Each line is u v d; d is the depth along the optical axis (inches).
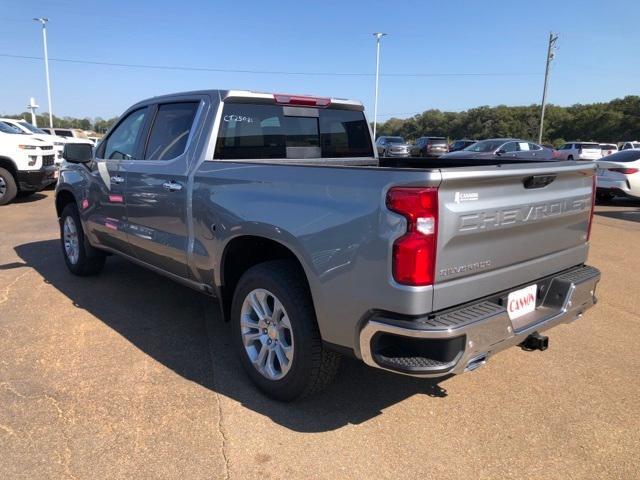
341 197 102.1
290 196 113.1
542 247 117.5
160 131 164.7
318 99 172.7
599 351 157.6
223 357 149.0
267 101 157.5
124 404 122.3
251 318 129.3
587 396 130.3
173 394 127.5
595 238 338.6
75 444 106.7
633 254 291.3
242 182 125.9
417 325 92.9
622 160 502.6
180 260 150.4
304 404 124.0
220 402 124.1
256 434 111.5
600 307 198.7
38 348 152.3
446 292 96.1
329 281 103.7
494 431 114.6
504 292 110.0
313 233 105.7
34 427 112.3
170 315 181.0
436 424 117.0
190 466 100.8
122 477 97.3
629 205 526.6
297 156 170.1
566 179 121.3
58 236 316.8
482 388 133.6
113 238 186.4
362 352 100.0
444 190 92.4
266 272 118.6
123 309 186.1
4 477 96.4
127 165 171.5
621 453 107.3
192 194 141.0
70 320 174.7
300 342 112.9
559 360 150.9
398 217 92.4
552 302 123.0
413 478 98.9
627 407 125.2
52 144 478.9
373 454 105.7
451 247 95.3
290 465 101.7
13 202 472.1
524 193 108.6
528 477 99.8
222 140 147.0
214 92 149.3
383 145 1222.9
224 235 129.2
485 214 99.3
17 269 237.6
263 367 125.7
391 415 120.2
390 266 93.7
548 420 119.1
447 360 94.3
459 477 99.4
